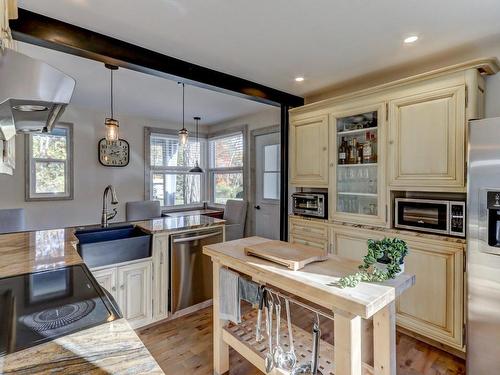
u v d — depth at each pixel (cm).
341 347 116
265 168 459
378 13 179
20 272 139
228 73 281
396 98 242
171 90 347
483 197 175
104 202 261
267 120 452
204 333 239
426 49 229
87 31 202
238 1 168
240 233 455
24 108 118
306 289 123
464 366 201
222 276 179
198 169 506
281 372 139
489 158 172
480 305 179
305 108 317
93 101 397
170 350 217
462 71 205
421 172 227
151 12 180
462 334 203
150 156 508
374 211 269
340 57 244
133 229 266
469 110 202
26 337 83
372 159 267
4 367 69
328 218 297
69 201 427
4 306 105
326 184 299
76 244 197
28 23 179
